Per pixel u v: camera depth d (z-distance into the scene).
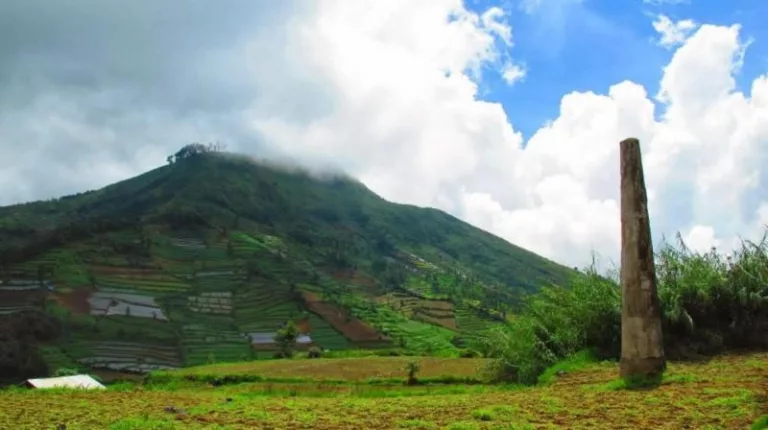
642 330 16.08
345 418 12.40
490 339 24.55
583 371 19.62
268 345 94.88
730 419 10.28
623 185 16.83
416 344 95.75
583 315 22.47
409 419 12.06
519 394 16.12
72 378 30.98
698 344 20.91
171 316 102.31
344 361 36.28
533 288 198.38
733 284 21.78
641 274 16.31
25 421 12.82
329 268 163.38
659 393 13.65
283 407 14.66
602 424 10.52
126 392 21.47
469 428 10.41
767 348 20.72
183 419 12.72
